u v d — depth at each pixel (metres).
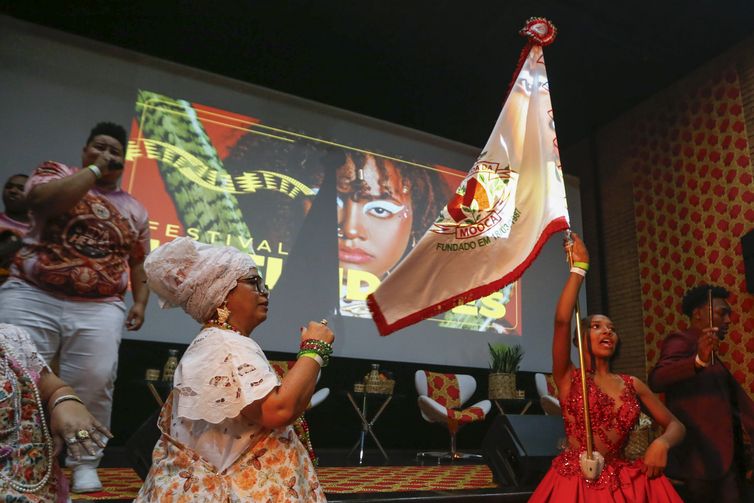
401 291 2.33
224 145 6.23
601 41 6.46
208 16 6.19
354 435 6.31
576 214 8.16
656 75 7.01
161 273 1.33
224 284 1.32
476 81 7.15
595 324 2.34
